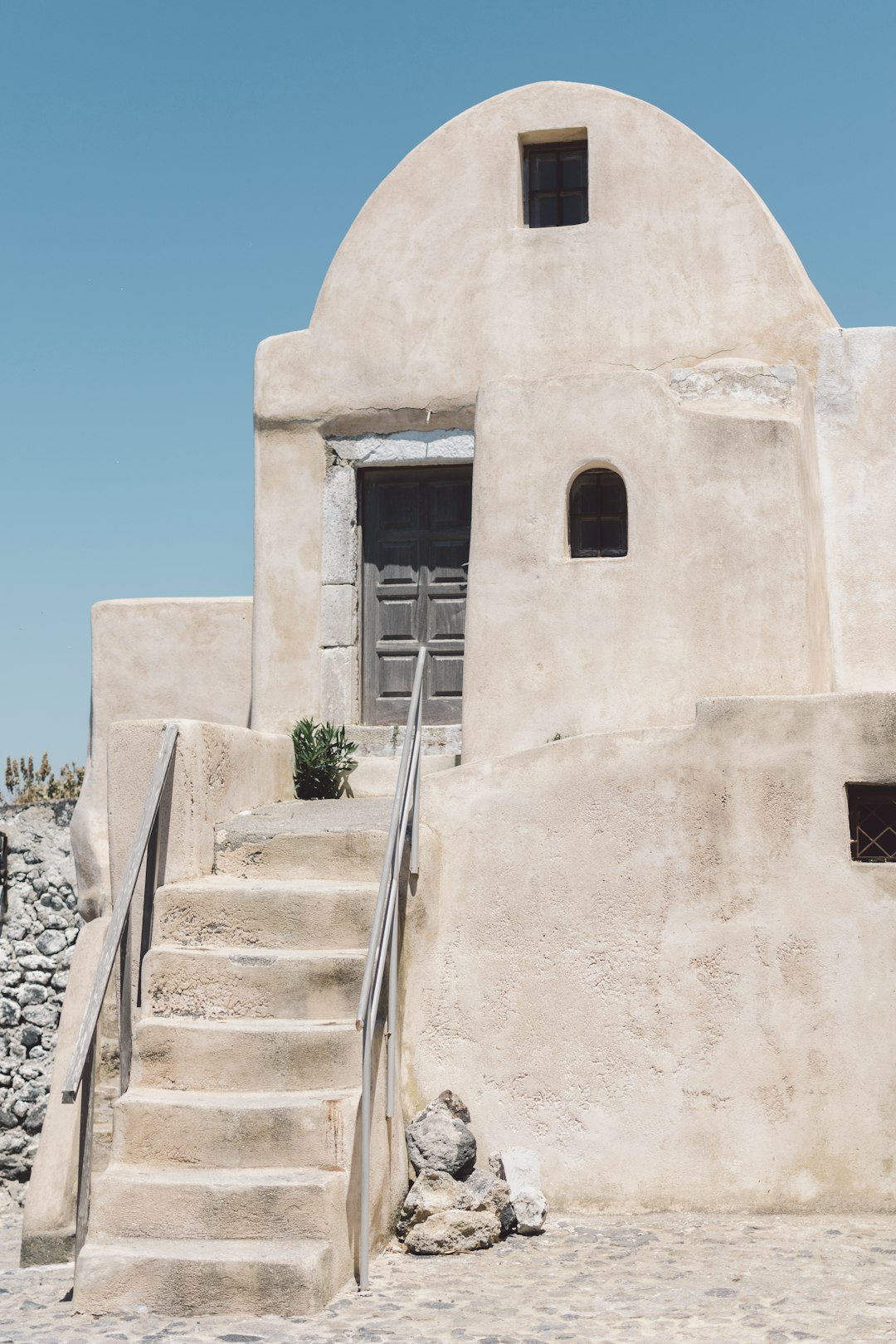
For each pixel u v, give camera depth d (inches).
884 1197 299.0
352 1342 224.8
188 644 461.7
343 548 434.3
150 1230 252.1
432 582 437.4
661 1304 242.1
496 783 323.3
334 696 430.9
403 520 440.5
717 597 369.1
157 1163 262.7
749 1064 306.2
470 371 427.2
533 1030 314.0
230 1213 250.7
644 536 373.4
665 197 422.6
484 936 318.7
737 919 310.2
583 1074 311.3
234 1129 261.9
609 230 424.5
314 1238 249.4
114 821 313.9
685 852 313.7
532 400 382.6
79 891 449.1
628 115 426.9
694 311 418.0
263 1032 274.5
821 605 397.4
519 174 433.4
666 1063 308.8
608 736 320.2
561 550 376.8
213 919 297.1
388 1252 276.1
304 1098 267.7
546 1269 263.6
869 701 310.2
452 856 322.7
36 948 599.5
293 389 438.0
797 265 425.1
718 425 373.1
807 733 312.2
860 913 306.2
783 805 311.3
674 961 311.3
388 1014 286.7
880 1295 245.9
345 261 439.5
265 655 435.2
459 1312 239.0
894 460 409.7
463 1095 313.9
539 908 317.7
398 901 304.5
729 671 366.9
